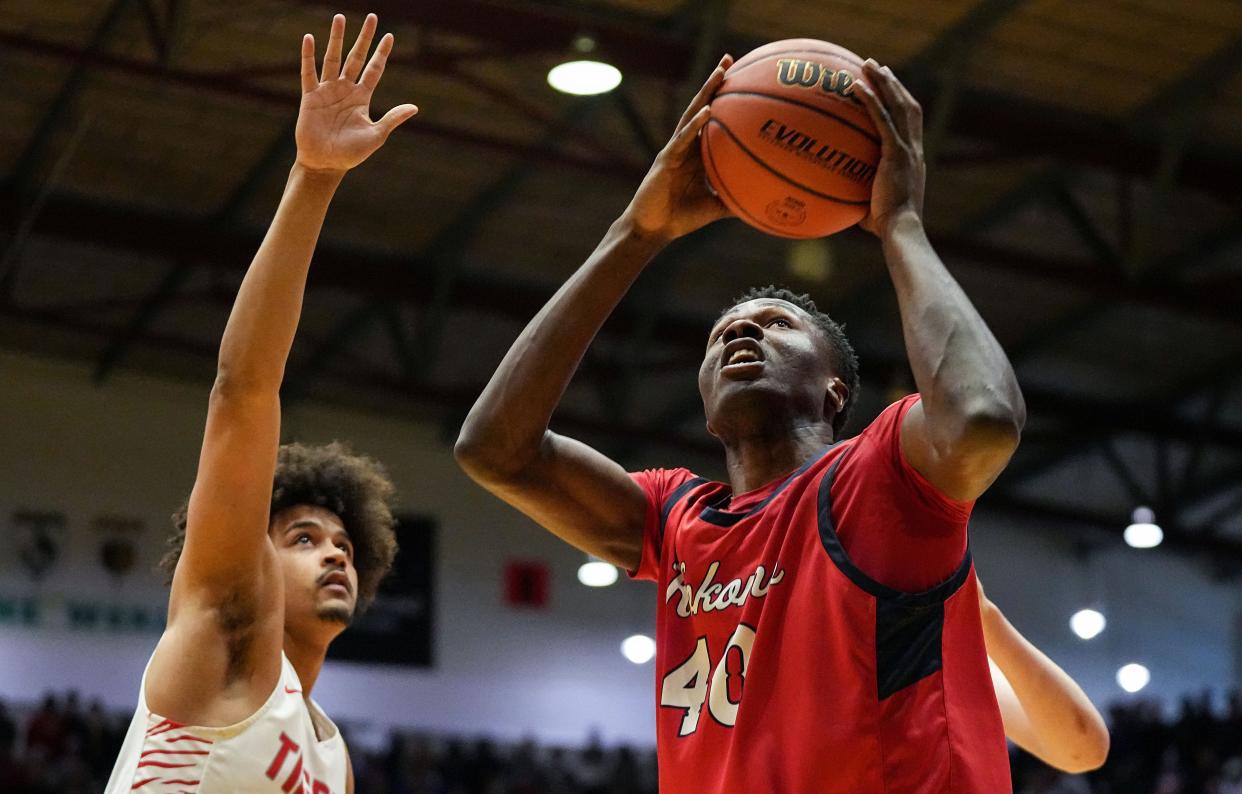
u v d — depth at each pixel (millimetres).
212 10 12664
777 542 3209
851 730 2953
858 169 3396
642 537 3676
